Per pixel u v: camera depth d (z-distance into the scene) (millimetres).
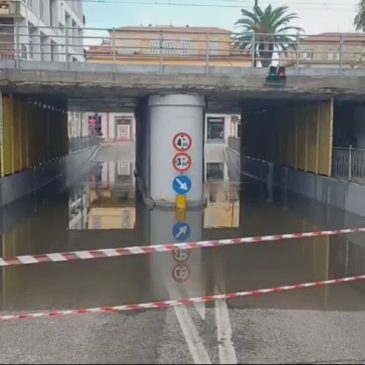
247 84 15266
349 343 5387
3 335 5555
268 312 6387
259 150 27203
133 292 7328
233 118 63344
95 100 21797
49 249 10297
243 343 5355
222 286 7668
